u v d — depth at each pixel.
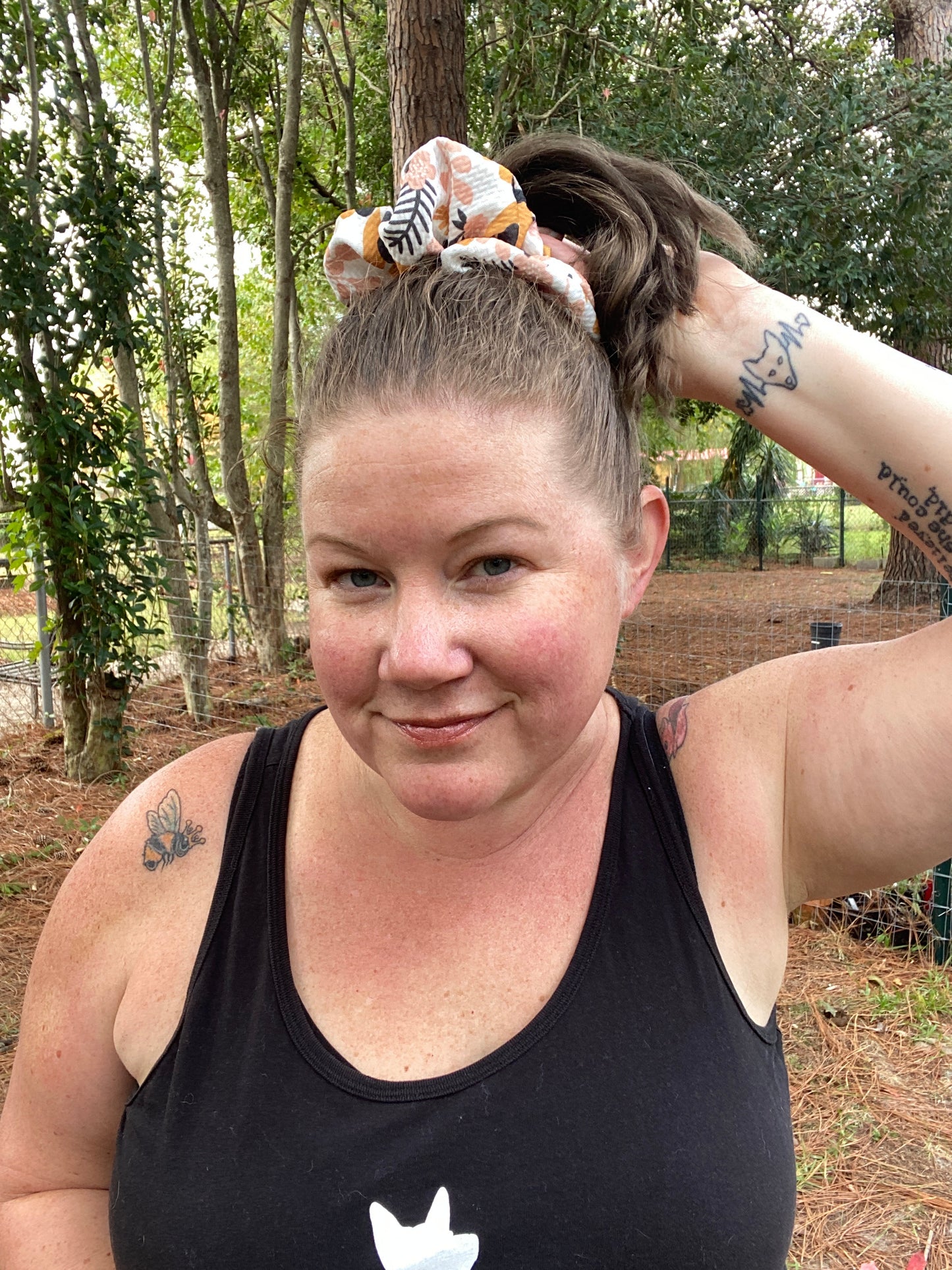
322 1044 0.92
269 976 0.96
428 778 0.83
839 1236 2.57
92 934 1.04
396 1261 0.84
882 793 0.93
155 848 1.05
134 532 6.30
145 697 7.84
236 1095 0.91
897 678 0.94
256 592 8.25
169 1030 0.98
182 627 7.35
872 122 6.83
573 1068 0.89
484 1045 0.91
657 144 5.87
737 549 16.67
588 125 6.07
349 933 0.97
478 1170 0.85
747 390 1.01
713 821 1.00
